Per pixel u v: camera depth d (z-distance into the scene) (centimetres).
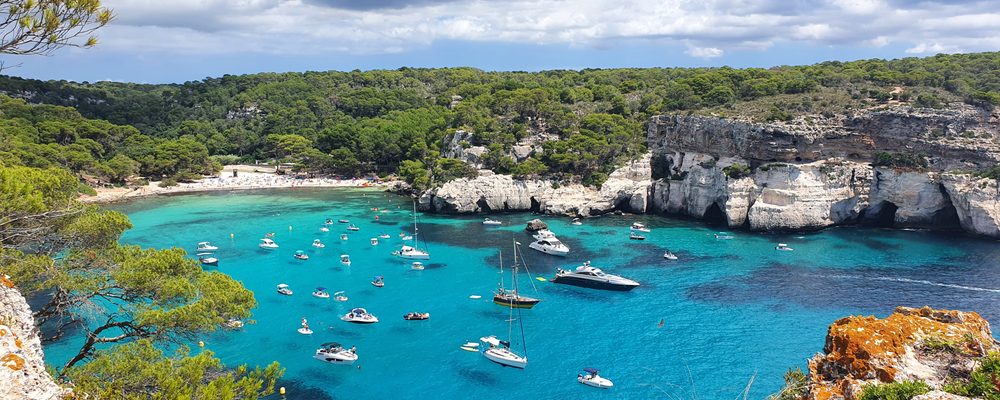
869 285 8838
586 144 15238
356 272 9756
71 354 5738
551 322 7575
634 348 6775
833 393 1984
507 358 6384
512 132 16775
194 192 17575
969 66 15800
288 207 15462
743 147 13325
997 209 11569
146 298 3478
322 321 7556
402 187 17800
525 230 12888
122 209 14850
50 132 17062
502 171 15775
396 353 6669
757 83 15675
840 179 12838
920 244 11294
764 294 8512
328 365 6350
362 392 5831
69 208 3603
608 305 8156
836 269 9712
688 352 6644
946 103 12794
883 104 13225
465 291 8806
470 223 13700
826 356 2227
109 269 3438
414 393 5825
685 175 14675
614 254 10844
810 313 7744
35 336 2350
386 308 8069
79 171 16438
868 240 11712
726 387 5850
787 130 12794
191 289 3409
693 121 14500
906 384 1820
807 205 12612
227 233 12419
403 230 12938
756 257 10538
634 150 15538
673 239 12000
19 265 3008
